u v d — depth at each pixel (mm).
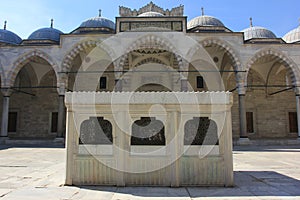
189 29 28688
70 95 7105
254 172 9203
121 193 6230
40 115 30047
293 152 16453
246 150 17875
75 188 6688
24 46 24016
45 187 6840
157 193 6238
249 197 5945
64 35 23703
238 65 22938
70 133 7145
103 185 6930
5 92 23828
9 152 16172
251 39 28438
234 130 29531
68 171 7043
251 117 30031
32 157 13680
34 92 30203
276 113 30078
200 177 6926
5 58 24109
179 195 6074
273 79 30375
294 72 23344
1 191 6461
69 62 23609
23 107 30172
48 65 29359
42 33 30297
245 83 22844
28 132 29875
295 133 29906
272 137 29578
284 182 7504
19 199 5750
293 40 30422
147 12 27766
